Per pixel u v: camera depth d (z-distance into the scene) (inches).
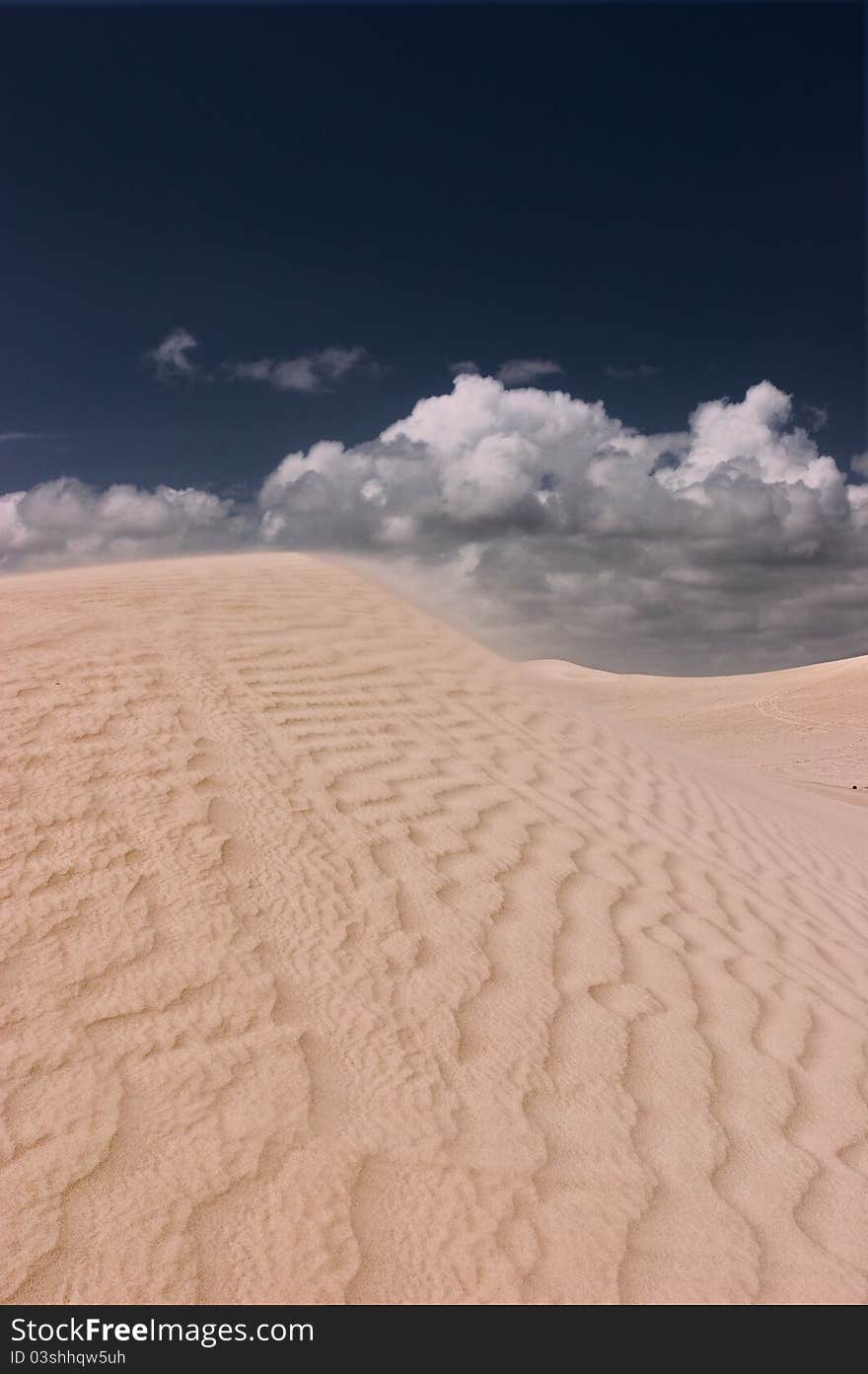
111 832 144.5
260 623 273.7
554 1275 90.1
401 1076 111.7
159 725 183.5
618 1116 113.3
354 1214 93.0
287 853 151.5
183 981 118.9
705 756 433.7
